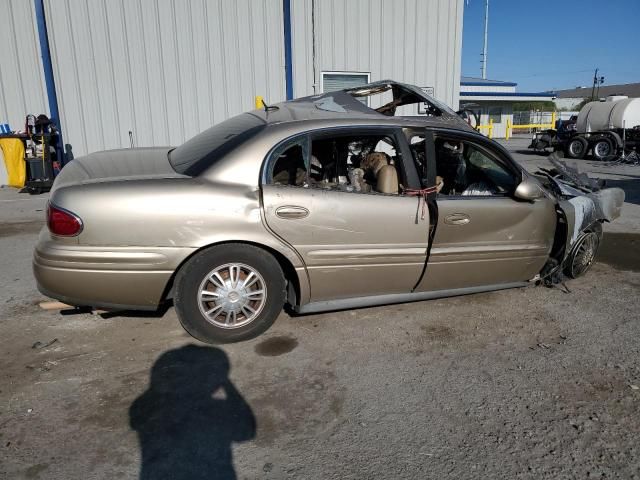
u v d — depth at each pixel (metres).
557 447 2.56
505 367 3.32
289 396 2.93
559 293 4.65
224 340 3.43
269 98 11.27
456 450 2.52
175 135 10.77
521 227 4.10
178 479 2.27
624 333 3.85
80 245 3.04
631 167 15.67
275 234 3.32
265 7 10.88
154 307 3.25
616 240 6.64
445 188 4.40
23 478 2.24
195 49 10.59
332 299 3.68
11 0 9.66
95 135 10.31
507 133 32.69
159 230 3.10
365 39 11.73
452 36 12.52
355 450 2.49
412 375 3.19
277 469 2.35
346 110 3.89
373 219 3.54
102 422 2.65
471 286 4.12
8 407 2.75
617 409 2.89
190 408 2.79
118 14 10.02
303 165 3.58
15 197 9.16
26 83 9.98
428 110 4.51
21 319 3.84
